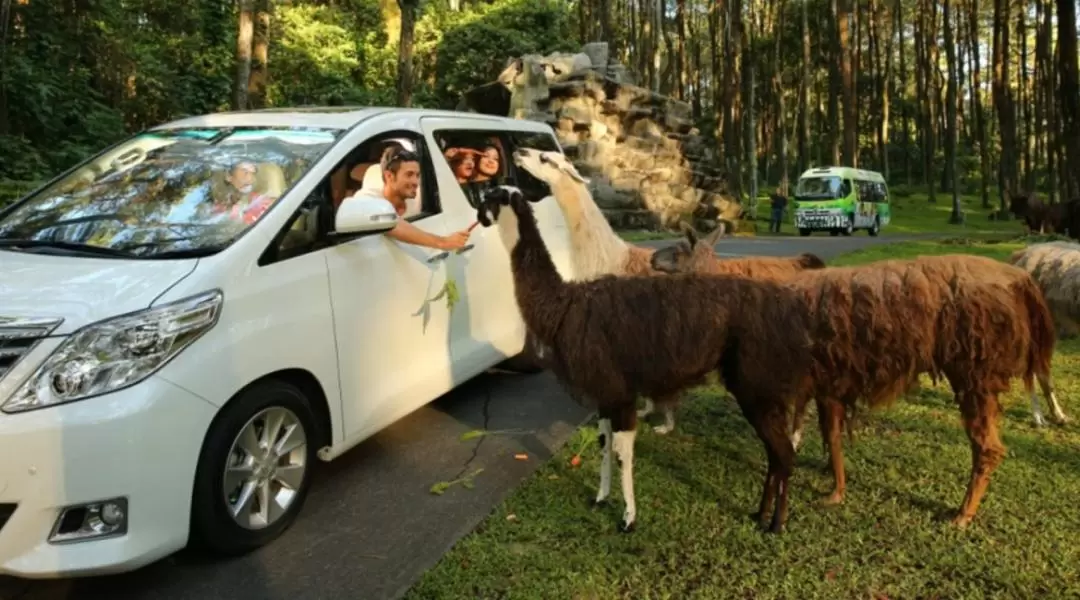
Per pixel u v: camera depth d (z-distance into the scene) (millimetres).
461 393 6273
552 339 3900
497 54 23672
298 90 19406
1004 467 4570
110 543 3086
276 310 3771
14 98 10430
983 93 57062
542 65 19688
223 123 4887
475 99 19969
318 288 4039
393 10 23297
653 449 5020
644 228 19344
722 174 26516
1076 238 17078
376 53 22812
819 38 47438
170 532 3258
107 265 3555
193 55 15711
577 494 4367
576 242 5230
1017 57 50312
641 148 21094
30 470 2943
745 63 37781
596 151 18891
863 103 53375
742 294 3812
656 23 37781
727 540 3816
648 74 39938
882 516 4035
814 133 57906
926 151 47656
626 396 3807
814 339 3852
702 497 4316
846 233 27734
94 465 3018
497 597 3348
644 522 4012
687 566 3578
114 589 3465
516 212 3934
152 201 4184
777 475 3887
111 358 3115
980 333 3807
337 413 4184
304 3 23016
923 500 4199
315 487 4508
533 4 25094
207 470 3457
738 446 5070
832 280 3988
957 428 5262
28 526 2969
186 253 3635
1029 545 3678
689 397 6066
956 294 3859
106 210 4168
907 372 3891
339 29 21734
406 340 4742
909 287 3861
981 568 3498
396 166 4707
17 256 3723
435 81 24609
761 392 3787
